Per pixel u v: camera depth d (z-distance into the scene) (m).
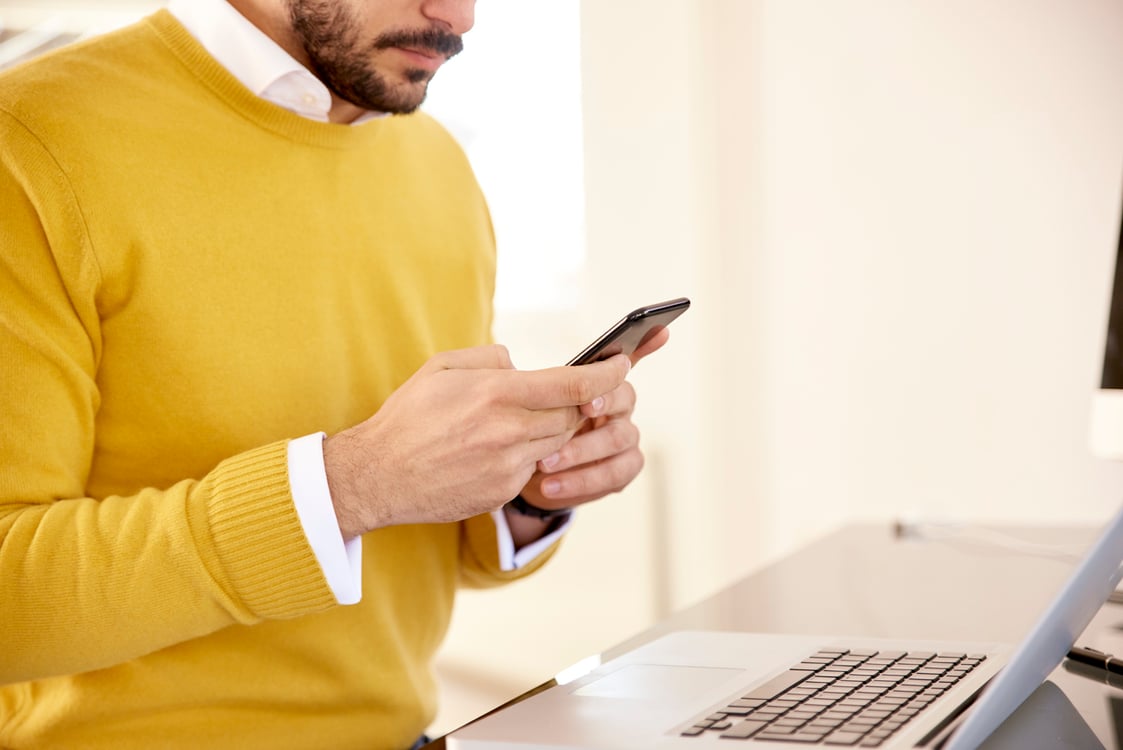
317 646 0.99
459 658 2.56
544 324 2.50
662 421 2.37
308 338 1.02
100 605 0.80
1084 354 2.05
